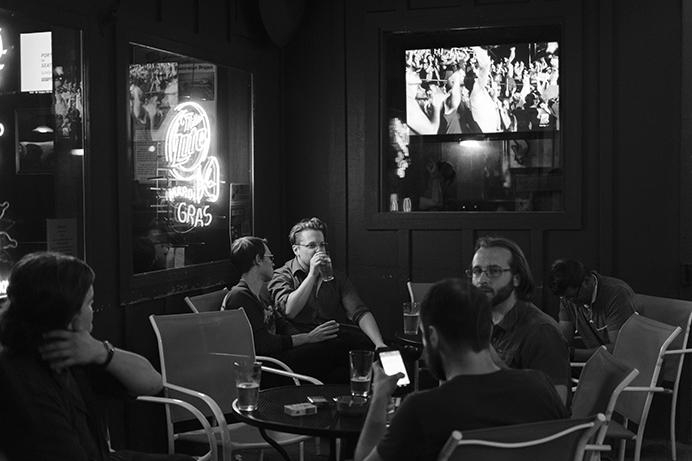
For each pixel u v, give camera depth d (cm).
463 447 221
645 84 582
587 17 589
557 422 228
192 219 540
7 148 398
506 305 345
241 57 588
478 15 605
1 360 260
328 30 637
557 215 597
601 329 499
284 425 318
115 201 466
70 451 256
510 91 609
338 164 638
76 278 269
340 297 546
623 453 418
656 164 582
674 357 505
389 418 330
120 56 465
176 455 328
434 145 625
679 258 580
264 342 490
